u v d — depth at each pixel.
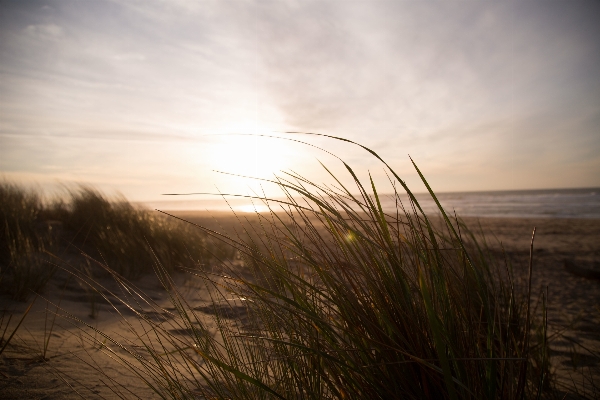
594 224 18.88
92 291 3.34
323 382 1.27
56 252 4.08
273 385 1.36
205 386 1.71
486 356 1.14
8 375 1.59
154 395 1.60
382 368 1.07
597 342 3.00
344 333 1.14
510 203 44.69
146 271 4.40
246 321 1.82
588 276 6.47
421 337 1.04
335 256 1.13
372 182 1.13
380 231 1.10
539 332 2.03
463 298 1.26
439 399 1.04
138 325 2.65
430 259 1.12
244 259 1.41
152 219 6.09
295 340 1.26
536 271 7.11
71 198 6.28
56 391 1.52
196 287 3.94
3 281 3.01
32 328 2.26
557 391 1.87
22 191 6.44
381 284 1.09
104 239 4.61
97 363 1.87
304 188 1.14
